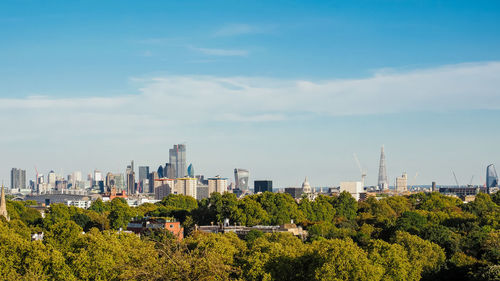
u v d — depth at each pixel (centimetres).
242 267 19250
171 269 12006
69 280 17988
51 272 18175
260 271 18750
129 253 19900
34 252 18488
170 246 13250
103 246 19575
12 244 18838
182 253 12875
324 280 17488
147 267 12275
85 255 19062
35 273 17325
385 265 19638
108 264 18800
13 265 18262
